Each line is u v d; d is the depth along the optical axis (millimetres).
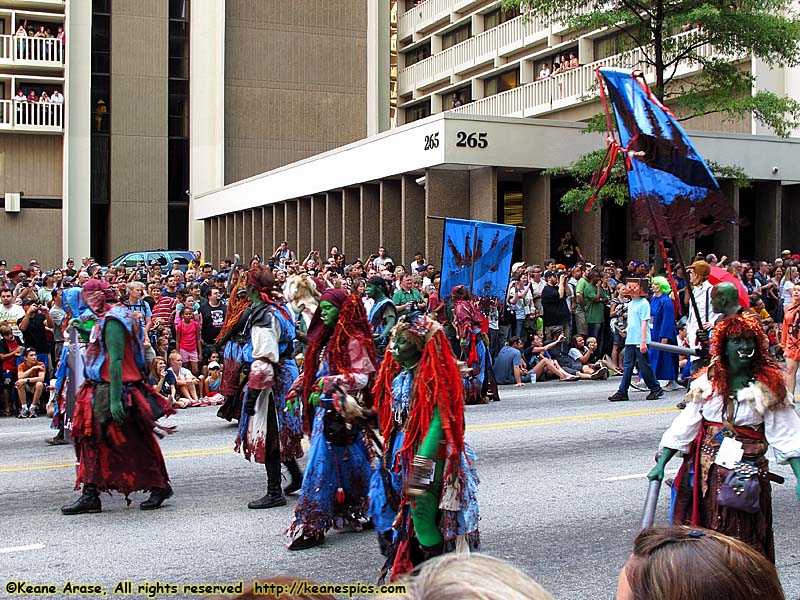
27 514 7711
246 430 7742
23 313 14406
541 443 10656
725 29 21766
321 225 34562
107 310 7594
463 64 44188
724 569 2232
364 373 6500
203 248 44812
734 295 5938
